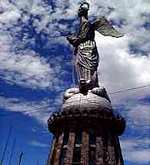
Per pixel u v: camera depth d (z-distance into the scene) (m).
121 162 59.16
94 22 66.19
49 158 59.84
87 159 56.22
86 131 58.16
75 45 65.69
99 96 60.38
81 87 60.69
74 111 58.75
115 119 59.31
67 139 59.31
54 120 60.41
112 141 59.12
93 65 63.09
